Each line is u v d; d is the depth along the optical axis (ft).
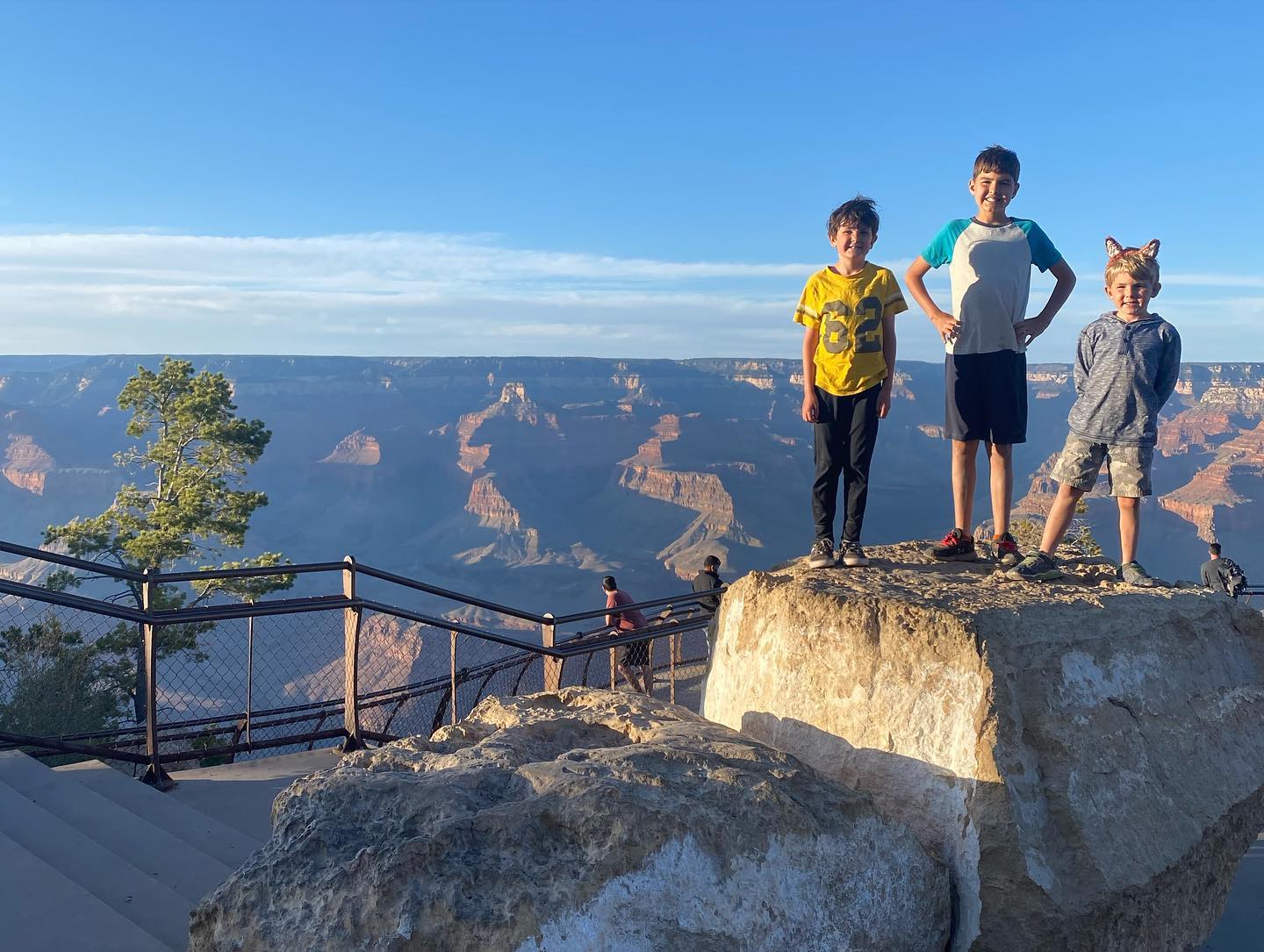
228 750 20.26
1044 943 9.13
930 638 10.30
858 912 8.78
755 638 12.33
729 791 8.57
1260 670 12.93
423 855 7.24
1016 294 15.01
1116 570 14.29
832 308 13.84
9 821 14.05
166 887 12.22
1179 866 10.19
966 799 9.68
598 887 7.25
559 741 10.28
